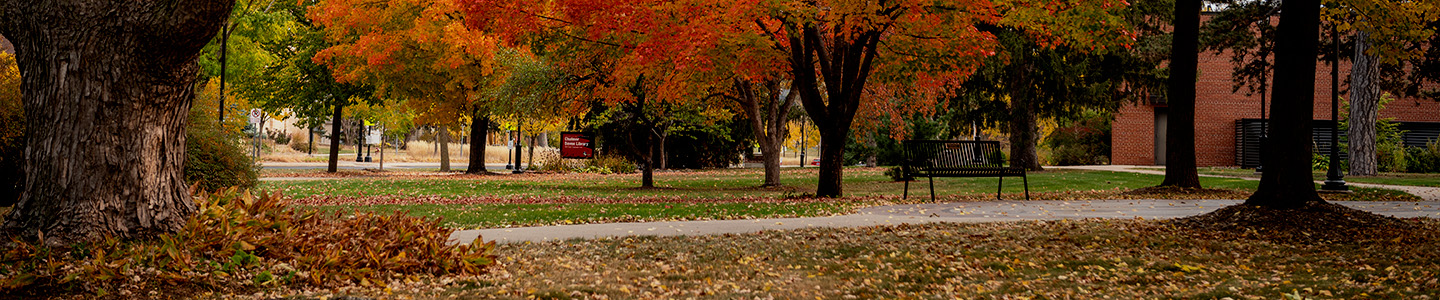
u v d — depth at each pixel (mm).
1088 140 42500
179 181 6121
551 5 15312
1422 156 30672
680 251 8109
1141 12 25672
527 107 20469
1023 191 17938
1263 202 9492
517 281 6145
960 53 14336
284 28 25938
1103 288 5914
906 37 14164
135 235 5684
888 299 5609
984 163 15078
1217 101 39125
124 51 5504
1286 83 9539
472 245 6711
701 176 29391
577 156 33031
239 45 24891
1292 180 9383
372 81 27328
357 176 26797
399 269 6207
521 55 21609
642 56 13766
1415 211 11766
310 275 5699
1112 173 26156
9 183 10281
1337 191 16344
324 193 17016
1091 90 26547
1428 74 28891
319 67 28859
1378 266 6473
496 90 22453
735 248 8273
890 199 15000
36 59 5535
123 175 5652
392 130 43594
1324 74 38188
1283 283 5770
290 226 6426
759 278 6523
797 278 6516
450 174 29516
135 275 5176
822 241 8773
